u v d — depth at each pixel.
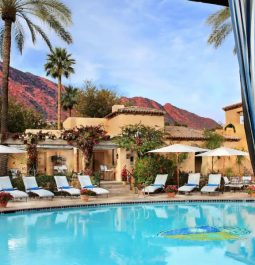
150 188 23.98
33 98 80.31
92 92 58.25
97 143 25.56
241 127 34.50
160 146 27.50
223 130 36.12
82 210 18.83
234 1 3.64
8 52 23.91
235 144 34.41
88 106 57.38
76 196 22.72
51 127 53.41
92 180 24.14
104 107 57.78
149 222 15.68
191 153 31.50
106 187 27.62
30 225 14.94
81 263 9.60
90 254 10.50
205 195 23.50
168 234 13.21
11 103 50.84
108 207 19.92
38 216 17.05
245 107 3.53
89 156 25.34
